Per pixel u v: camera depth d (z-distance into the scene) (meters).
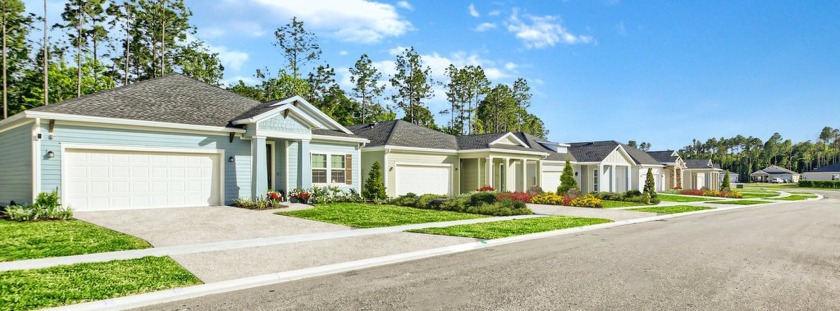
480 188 25.33
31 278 6.83
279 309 5.57
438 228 13.02
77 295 6.02
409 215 16.39
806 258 8.72
